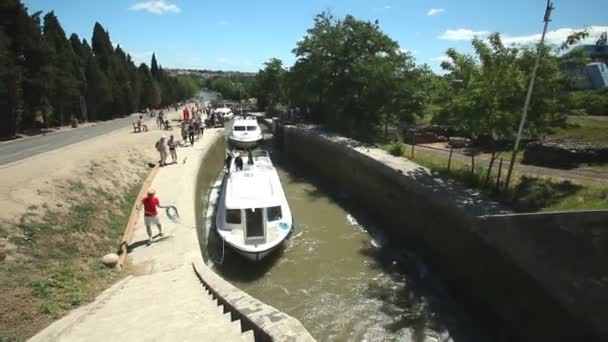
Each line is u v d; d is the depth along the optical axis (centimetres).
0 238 830
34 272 781
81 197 1212
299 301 1074
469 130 1298
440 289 1132
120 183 1526
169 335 537
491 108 1195
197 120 3334
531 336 842
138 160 1998
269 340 555
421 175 1514
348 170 2191
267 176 1546
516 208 1109
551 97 1132
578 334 748
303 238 1493
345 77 3216
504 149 1930
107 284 817
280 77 5881
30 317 638
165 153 2036
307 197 2100
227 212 1316
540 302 816
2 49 2839
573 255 758
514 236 879
